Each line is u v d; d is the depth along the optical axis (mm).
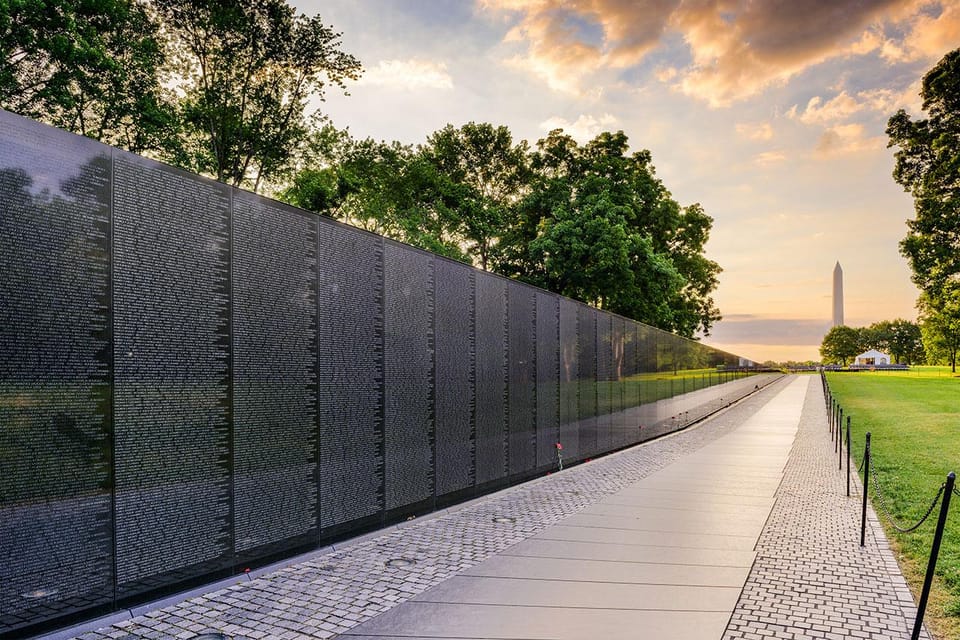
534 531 9273
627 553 8125
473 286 12164
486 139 42281
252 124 25531
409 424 10195
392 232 33375
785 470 14602
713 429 24641
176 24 23938
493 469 12492
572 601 6438
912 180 40125
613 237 33156
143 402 6324
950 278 38938
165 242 6625
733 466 15211
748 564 7645
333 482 8641
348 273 9102
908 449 17578
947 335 83312
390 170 33344
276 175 28562
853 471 14359
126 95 20984
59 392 5645
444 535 9078
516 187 44094
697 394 30328
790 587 6859
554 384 15195
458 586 6891
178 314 6707
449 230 35688
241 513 7301
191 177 6945
